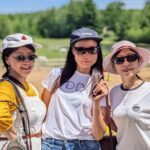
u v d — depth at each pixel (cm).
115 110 429
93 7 12175
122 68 433
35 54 447
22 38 436
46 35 12875
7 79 425
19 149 413
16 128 420
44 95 468
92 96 439
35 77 2011
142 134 416
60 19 12781
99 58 461
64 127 446
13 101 416
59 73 461
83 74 456
